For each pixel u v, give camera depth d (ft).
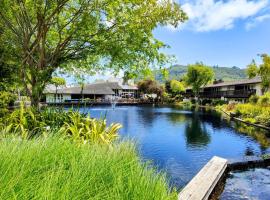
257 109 91.97
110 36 35.12
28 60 34.01
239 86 198.18
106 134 21.17
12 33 36.37
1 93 38.68
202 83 248.32
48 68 33.71
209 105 208.33
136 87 336.70
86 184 6.58
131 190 6.89
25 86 34.01
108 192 6.64
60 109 26.63
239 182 26.89
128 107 189.98
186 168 33.68
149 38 35.91
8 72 40.57
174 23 34.94
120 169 7.80
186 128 73.82
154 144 49.70
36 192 5.79
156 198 6.76
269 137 58.70
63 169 7.43
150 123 85.76
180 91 324.39
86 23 33.81
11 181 5.86
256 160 33.96
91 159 8.16
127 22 34.78
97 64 42.88
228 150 45.27
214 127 76.23
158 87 286.05
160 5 34.22
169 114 123.65
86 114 27.22
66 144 9.23
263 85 135.23
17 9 31.78
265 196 23.57
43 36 33.60
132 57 35.86
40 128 20.30
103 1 33.47
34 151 8.00
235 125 80.84
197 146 48.52
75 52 37.37
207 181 22.93
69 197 5.87
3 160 7.00
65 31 37.81
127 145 10.61
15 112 23.25
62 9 35.96
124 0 33.24
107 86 293.43
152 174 8.14
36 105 32.45
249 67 139.03
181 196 19.24
